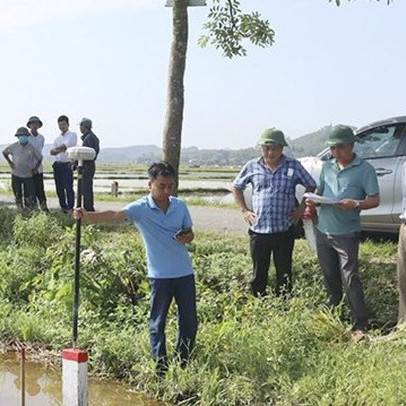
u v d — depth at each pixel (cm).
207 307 808
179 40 927
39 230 1181
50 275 930
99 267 877
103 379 700
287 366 637
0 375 723
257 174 802
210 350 676
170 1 930
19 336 803
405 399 545
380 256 1075
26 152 1539
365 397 564
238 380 629
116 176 4822
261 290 816
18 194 1554
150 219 648
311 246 960
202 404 620
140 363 688
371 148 1121
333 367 619
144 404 640
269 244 796
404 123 1108
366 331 732
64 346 763
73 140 1562
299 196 1103
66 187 1576
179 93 931
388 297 861
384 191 1094
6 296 947
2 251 1116
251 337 688
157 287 657
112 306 855
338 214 747
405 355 627
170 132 932
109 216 648
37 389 687
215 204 2066
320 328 705
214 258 970
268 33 1048
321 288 846
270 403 605
